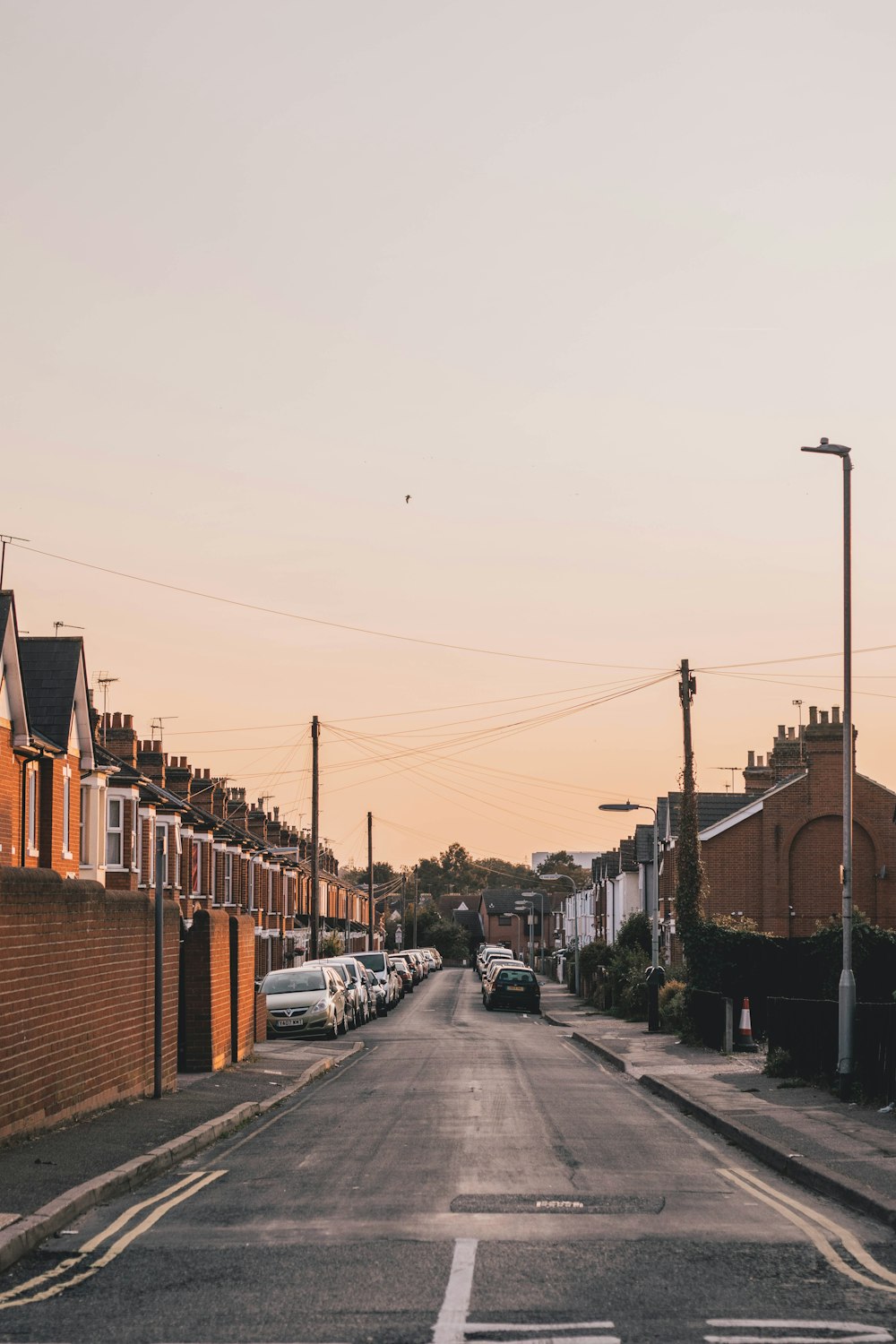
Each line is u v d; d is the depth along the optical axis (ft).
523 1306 26.61
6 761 98.89
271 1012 118.93
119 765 128.67
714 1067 85.35
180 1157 46.52
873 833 159.74
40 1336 24.89
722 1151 49.98
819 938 103.86
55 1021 50.08
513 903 529.04
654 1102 67.92
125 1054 60.08
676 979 140.15
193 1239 33.04
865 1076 63.46
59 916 50.67
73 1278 29.30
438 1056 99.50
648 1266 30.22
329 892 311.88
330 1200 38.34
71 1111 52.01
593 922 297.12
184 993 77.61
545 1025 153.89
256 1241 32.76
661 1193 39.73
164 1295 27.78
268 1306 26.73
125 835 129.70
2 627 97.25
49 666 114.21
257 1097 65.10
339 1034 127.13
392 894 504.02
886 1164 43.16
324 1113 61.36
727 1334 24.75
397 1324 25.36
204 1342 24.32
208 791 184.55
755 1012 111.65
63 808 110.73
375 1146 49.75
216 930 80.07
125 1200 38.63
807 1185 42.09
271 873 223.30
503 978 184.55
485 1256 30.96
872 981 97.35
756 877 160.25
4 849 98.22
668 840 185.06
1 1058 44.27
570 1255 31.14
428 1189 40.04
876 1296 27.84
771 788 162.30
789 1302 27.20
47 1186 37.76
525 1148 49.24
